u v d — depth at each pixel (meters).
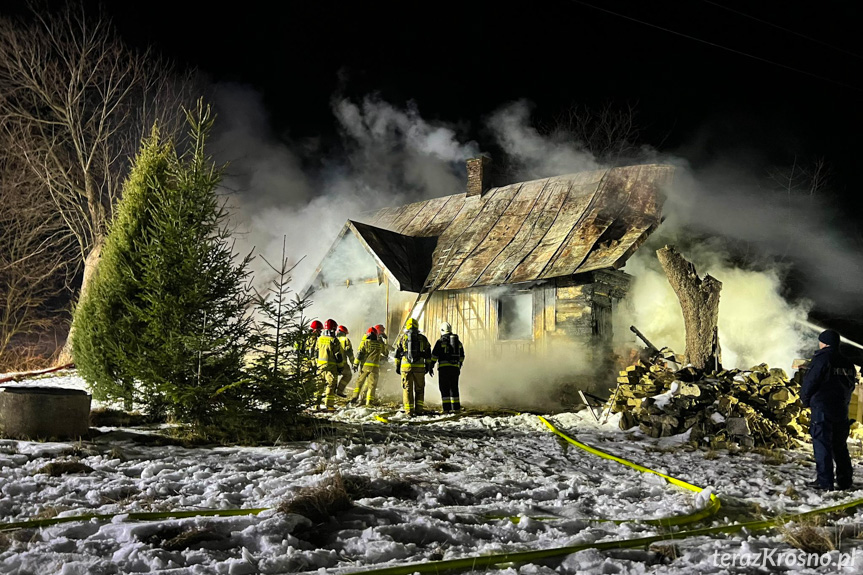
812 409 7.56
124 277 10.03
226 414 8.55
